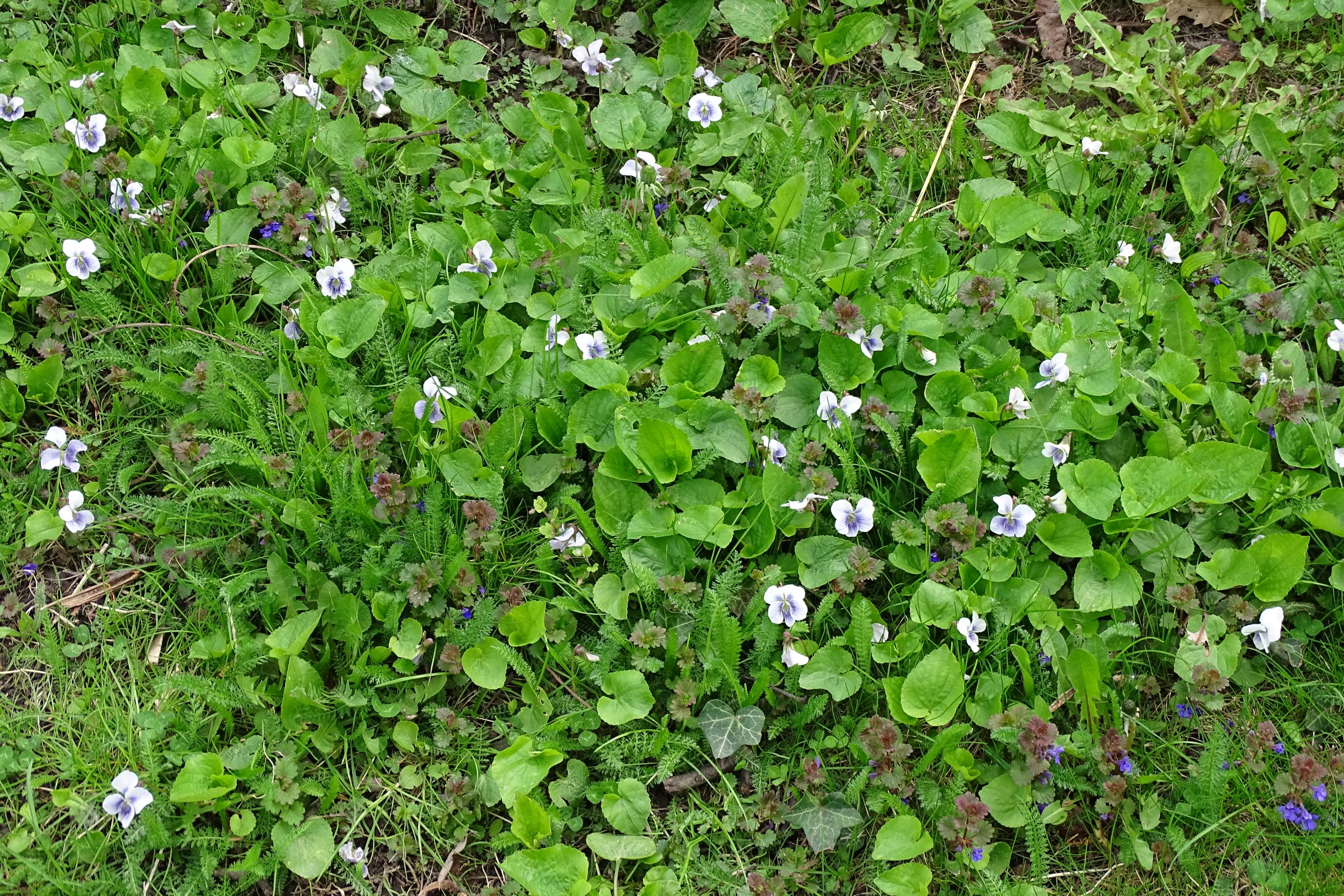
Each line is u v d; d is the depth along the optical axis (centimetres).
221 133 106
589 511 94
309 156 107
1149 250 105
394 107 111
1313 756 88
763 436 93
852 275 98
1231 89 111
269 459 92
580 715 88
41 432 97
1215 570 91
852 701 90
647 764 88
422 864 86
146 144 105
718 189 106
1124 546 92
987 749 88
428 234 101
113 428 97
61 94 108
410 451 94
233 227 103
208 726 88
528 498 95
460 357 99
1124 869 86
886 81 114
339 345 96
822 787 87
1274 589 90
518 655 88
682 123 110
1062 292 101
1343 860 85
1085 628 91
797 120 107
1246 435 95
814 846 85
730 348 96
